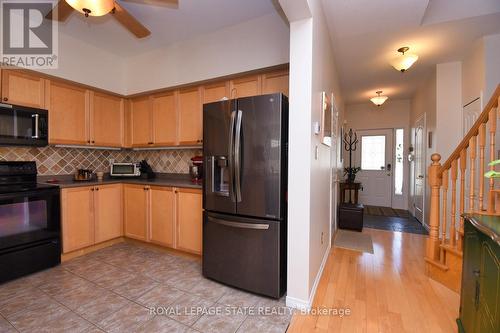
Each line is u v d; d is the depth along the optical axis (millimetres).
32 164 2688
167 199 2795
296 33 1789
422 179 4336
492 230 1062
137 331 1556
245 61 2578
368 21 2545
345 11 2379
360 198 6137
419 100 4699
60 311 1749
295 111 1796
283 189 1903
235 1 2258
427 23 2584
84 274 2322
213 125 2152
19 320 1649
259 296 1975
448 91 3539
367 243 3275
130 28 2152
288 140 1891
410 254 2885
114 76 3342
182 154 3504
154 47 3150
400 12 2389
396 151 5793
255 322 1653
